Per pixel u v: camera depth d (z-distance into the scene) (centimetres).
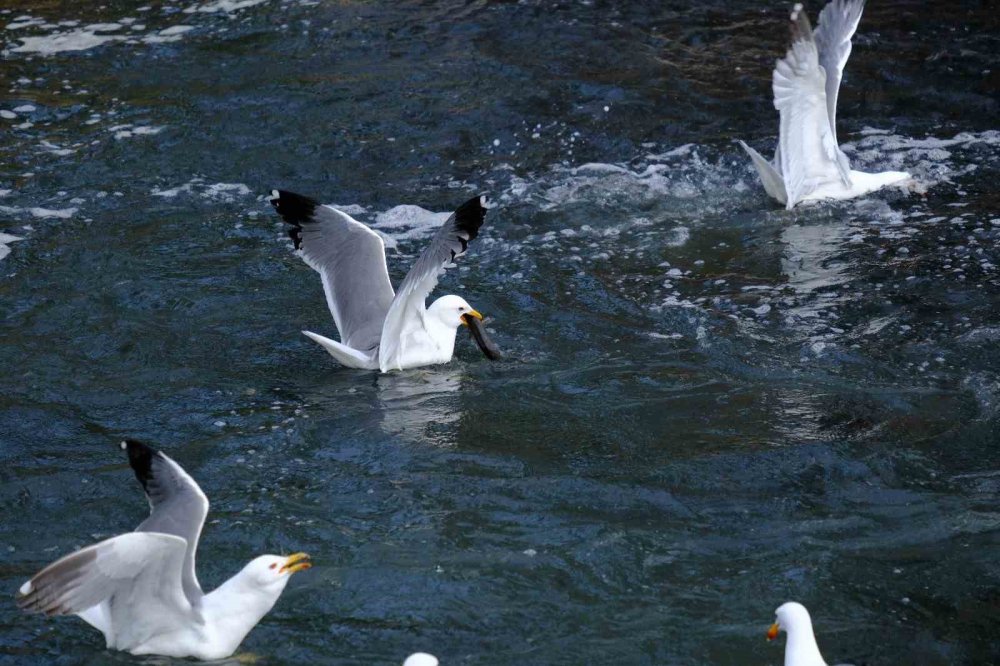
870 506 1030
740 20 2319
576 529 1002
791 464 1097
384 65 2152
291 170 1822
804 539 984
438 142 1900
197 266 1549
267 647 862
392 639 871
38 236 1622
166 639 840
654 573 943
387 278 1341
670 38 2247
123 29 2327
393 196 1748
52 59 2197
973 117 1947
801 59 1605
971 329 1344
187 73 2133
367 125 1950
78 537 1002
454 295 1391
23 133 1927
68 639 870
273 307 1454
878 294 1440
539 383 1270
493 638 872
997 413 1175
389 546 980
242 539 991
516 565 952
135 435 1170
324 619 892
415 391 1255
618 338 1367
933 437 1139
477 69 2125
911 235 1597
